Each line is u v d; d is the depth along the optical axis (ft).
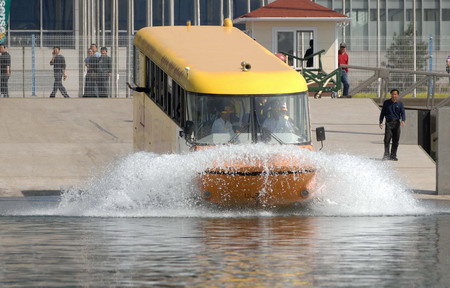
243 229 88.74
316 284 58.29
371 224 93.50
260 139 109.81
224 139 109.70
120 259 68.64
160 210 107.65
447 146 133.28
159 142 126.41
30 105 224.12
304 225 92.43
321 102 232.12
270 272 62.75
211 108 110.52
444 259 69.00
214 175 105.40
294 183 105.70
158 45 128.88
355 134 196.75
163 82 124.47
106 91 239.50
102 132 200.44
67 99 231.91
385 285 58.03
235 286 57.47
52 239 80.94
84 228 89.97
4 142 191.31
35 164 162.71
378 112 221.87
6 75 238.68
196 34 131.95
